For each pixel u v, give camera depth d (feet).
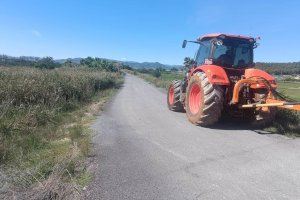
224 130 30.14
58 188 15.87
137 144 24.86
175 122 33.99
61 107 39.09
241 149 23.58
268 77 30.04
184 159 21.21
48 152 22.02
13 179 16.58
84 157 21.21
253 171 18.99
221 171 18.99
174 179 17.76
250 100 30.17
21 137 24.80
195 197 15.60
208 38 35.81
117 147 23.95
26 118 29.48
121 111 41.86
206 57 35.04
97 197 15.49
